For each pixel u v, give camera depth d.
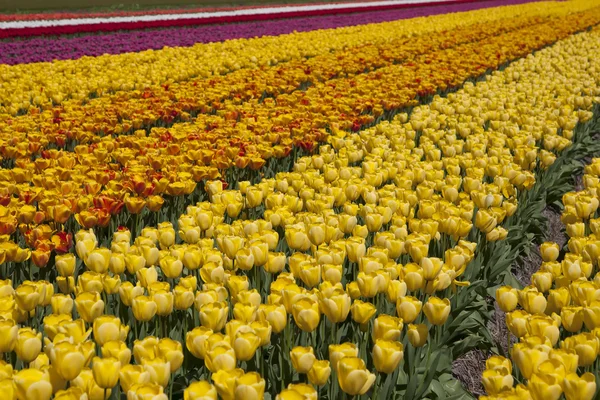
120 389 1.61
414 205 2.52
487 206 2.49
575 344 1.59
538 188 3.19
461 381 2.15
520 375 1.70
